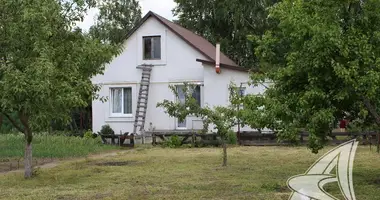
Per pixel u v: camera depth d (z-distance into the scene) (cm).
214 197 852
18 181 1073
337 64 751
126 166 1312
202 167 1257
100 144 2031
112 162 1418
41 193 923
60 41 1036
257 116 886
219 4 3369
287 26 860
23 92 904
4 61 982
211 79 2188
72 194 905
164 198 849
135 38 2380
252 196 854
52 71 902
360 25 839
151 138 2202
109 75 2402
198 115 1307
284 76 867
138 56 2369
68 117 1091
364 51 774
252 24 3350
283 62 951
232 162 1354
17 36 978
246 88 2108
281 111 838
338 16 825
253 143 1903
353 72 750
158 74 2339
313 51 775
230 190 920
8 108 957
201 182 1015
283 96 866
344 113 893
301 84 866
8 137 2158
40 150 1738
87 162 1434
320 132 843
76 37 1072
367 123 943
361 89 768
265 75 951
